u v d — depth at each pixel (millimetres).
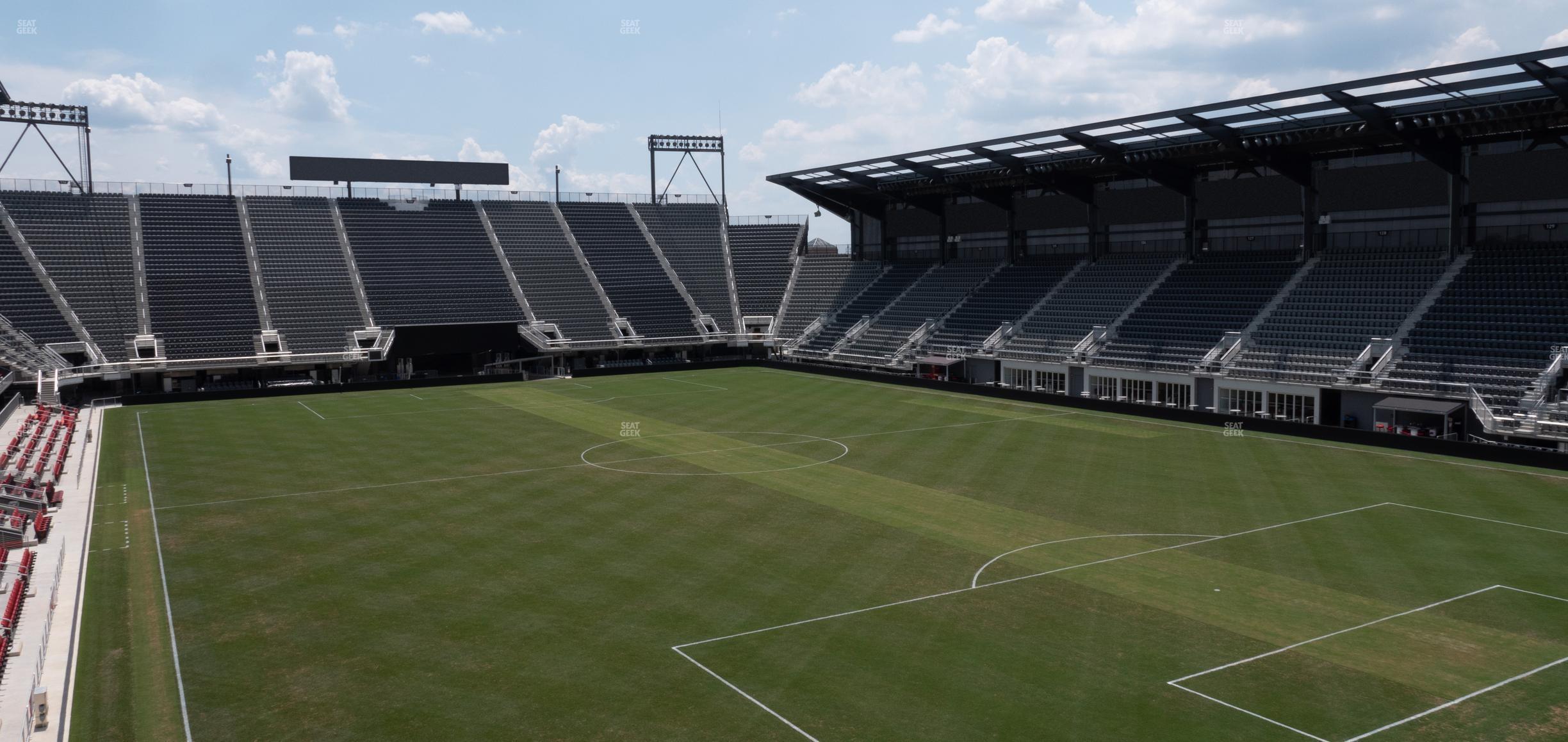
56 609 26953
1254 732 19312
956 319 83188
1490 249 58188
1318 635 24172
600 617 25812
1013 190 87875
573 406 66625
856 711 20391
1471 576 28438
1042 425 56500
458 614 26125
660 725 19891
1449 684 21359
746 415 61875
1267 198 69500
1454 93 48156
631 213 109750
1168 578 28609
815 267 106375
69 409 61125
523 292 94375
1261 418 53844
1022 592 27516
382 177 99438
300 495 39875
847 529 34156
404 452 49281
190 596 27812
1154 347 66125
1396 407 49625
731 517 35938
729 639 24281
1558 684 21359
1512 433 45406
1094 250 81500
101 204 86375
